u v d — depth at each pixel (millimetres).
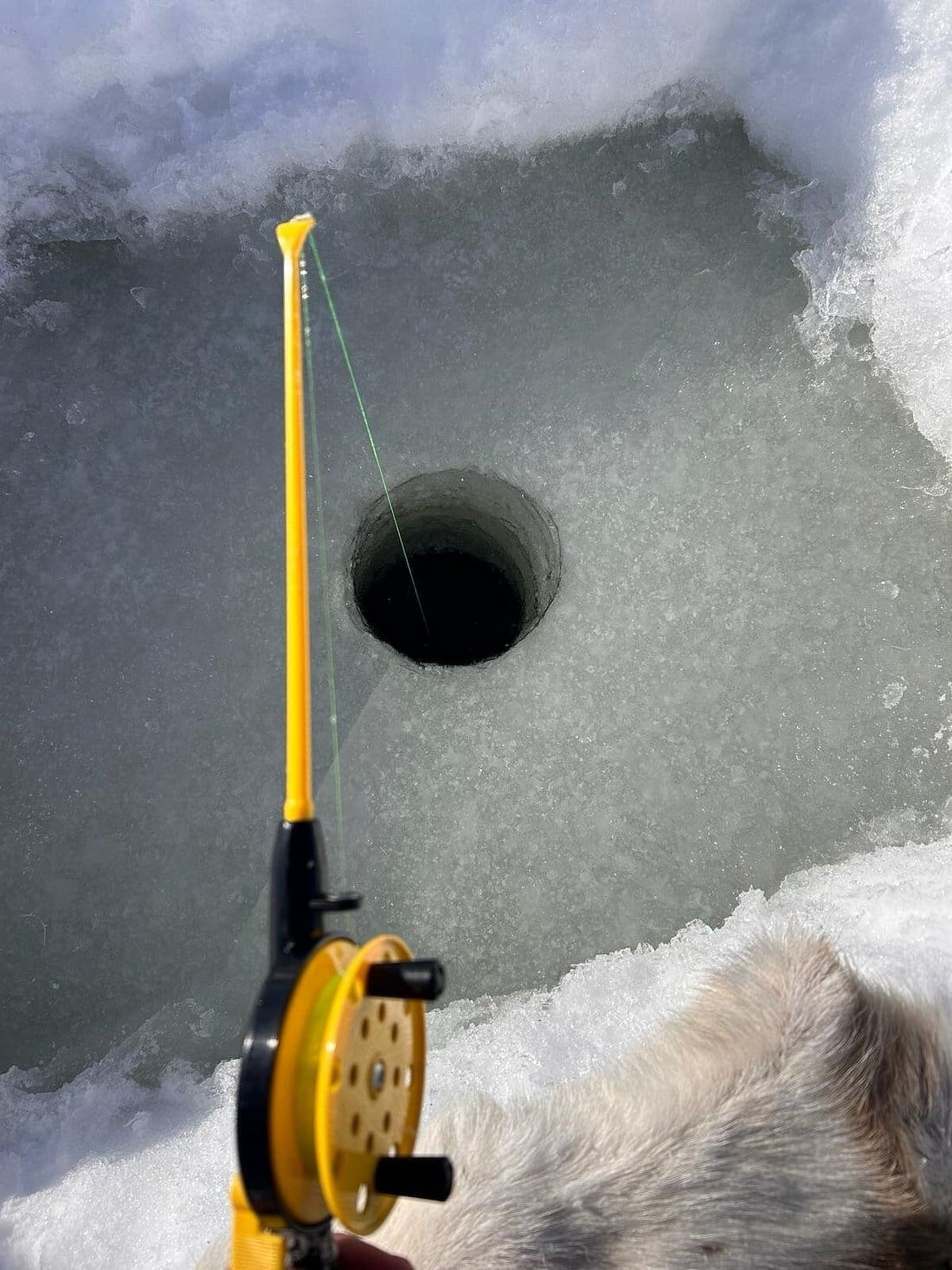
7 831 726
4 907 714
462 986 679
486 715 734
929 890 638
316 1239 285
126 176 812
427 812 717
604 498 771
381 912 697
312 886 299
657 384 789
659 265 811
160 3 781
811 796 708
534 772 721
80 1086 670
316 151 817
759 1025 496
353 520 776
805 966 512
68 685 751
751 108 812
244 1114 246
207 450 793
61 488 786
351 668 746
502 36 792
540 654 744
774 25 788
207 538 777
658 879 696
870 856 688
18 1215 602
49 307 813
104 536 777
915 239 755
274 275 821
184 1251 575
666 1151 459
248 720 744
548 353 800
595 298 810
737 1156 456
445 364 801
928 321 752
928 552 748
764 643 737
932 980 560
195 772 735
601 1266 442
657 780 716
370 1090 269
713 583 750
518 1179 458
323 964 279
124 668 754
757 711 726
